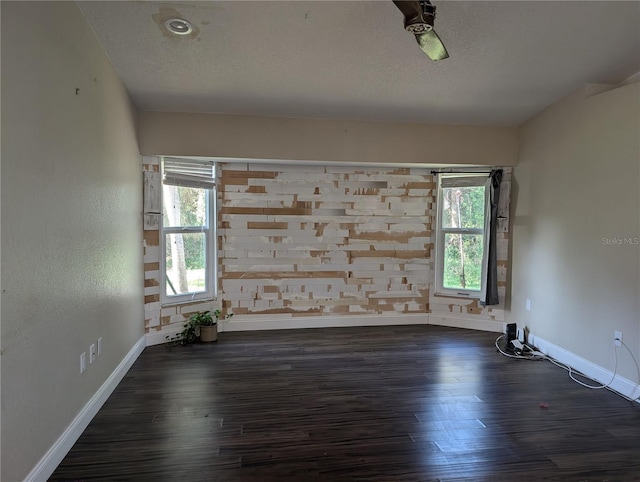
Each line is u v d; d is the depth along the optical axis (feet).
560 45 8.95
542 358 11.64
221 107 11.82
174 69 9.68
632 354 9.09
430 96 11.35
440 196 15.12
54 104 6.35
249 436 7.31
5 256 5.00
